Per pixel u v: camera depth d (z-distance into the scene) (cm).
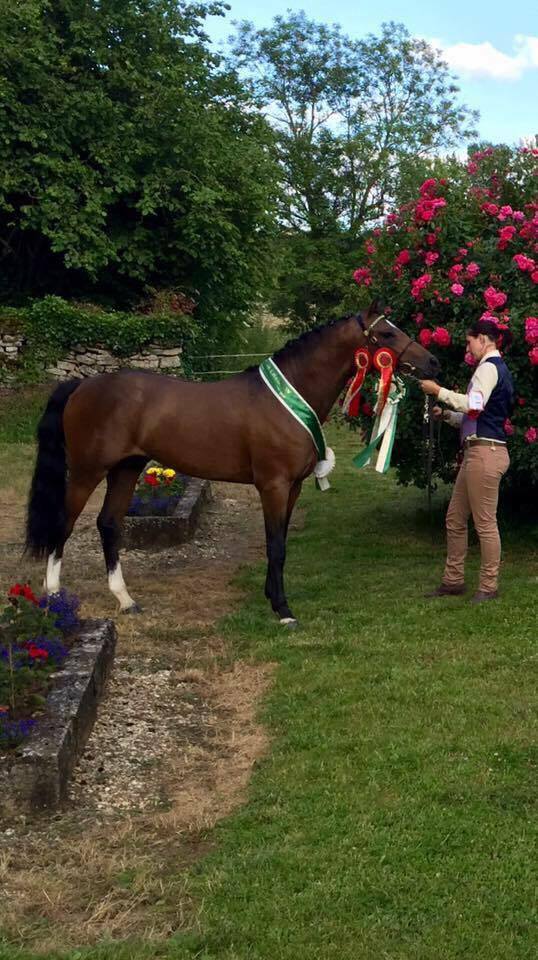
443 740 407
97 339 1677
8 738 372
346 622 586
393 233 775
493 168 764
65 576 719
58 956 275
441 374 721
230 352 2312
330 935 283
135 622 604
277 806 359
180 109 1855
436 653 516
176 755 414
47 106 1723
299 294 3031
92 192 1748
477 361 623
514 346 664
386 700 455
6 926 291
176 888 310
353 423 783
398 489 1068
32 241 1884
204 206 1827
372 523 894
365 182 3117
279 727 435
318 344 580
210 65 2112
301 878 311
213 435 583
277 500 582
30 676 409
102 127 1800
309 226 3134
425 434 721
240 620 597
